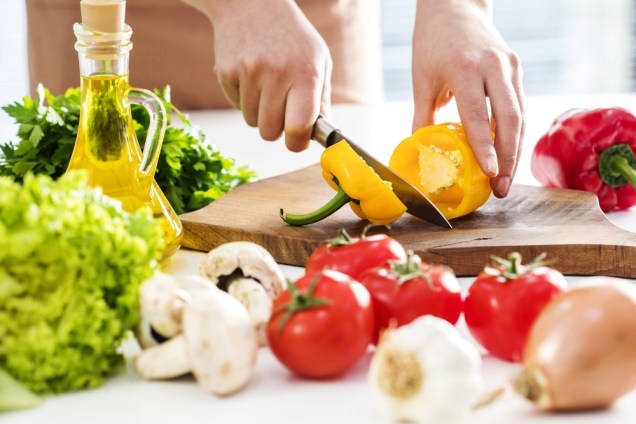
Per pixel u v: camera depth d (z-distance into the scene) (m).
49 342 0.88
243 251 0.98
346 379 0.92
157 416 0.88
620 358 0.84
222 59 1.26
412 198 1.16
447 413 0.84
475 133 1.17
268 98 1.23
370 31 1.85
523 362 0.92
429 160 1.21
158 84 1.75
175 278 0.94
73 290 0.89
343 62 1.80
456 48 1.21
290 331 0.90
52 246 0.88
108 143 1.05
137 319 0.91
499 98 1.19
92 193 0.92
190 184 1.26
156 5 1.70
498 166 1.19
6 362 0.89
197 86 1.76
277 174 1.39
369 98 1.87
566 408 0.87
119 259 0.90
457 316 0.96
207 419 0.88
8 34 2.79
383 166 1.16
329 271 0.93
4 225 0.88
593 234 1.13
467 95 1.19
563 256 1.10
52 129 1.19
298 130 1.21
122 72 1.05
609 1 2.81
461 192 1.21
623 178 1.29
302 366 0.91
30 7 1.75
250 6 1.25
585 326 0.85
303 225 1.17
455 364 0.84
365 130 1.58
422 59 1.25
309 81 1.22
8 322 0.88
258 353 0.95
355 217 1.20
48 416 0.88
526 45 2.88
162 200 1.10
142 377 0.91
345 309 0.90
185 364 0.90
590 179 1.29
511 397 0.89
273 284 0.98
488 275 0.94
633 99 1.77
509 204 1.23
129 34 1.05
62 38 1.73
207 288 0.93
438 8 1.26
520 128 1.20
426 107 1.26
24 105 1.21
